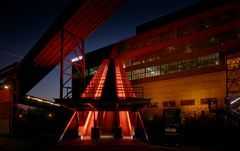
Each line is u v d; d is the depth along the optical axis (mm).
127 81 42719
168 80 61031
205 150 23531
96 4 34375
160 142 28109
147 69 66875
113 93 37469
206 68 53188
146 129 30875
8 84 49219
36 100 53500
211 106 51188
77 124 34625
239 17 48969
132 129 34594
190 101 55688
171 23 61438
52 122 55656
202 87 53625
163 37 63500
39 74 50219
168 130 26531
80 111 34531
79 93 39750
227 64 48594
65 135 34469
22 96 52250
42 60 44781
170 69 60906
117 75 41906
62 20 36688
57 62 47031
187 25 58375
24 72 48094
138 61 69688
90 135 35344
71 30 39469
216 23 52750
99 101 31094
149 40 67000
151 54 66062
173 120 26625
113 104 32531
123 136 34125
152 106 64062
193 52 56219
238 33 48750
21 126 50125
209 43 53500
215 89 51156
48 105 54375
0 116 50594
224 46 50469
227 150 23672
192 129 36000
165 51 62625
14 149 25375
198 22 56156
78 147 25359
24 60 45344
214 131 33031
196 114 53594
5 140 35094
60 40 40125
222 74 50219
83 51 45312
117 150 23750
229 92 48125
